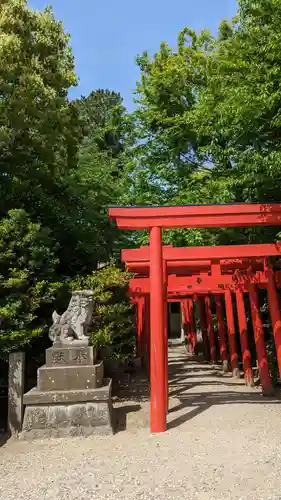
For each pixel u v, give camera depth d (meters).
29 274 10.12
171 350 27.73
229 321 16.28
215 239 15.42
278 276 11.28
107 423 8.62
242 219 8.98
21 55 10.52
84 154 17.58
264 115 9.98
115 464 6.72
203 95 13.19
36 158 11.93
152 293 9.13
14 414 8.89
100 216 13.85
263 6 9.11
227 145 14.03
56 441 8.29
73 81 12.16
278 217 8.91
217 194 13.85
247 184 12.05
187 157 18.95
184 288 12.27
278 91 8.27
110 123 22.84
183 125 17.70
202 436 8.13
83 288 11.30
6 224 9.75
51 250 11.13
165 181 18.97
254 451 7.02
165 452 7.21
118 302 12.52
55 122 11.95
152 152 19.42
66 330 9.46
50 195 12.40
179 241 16.47
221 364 20.11
